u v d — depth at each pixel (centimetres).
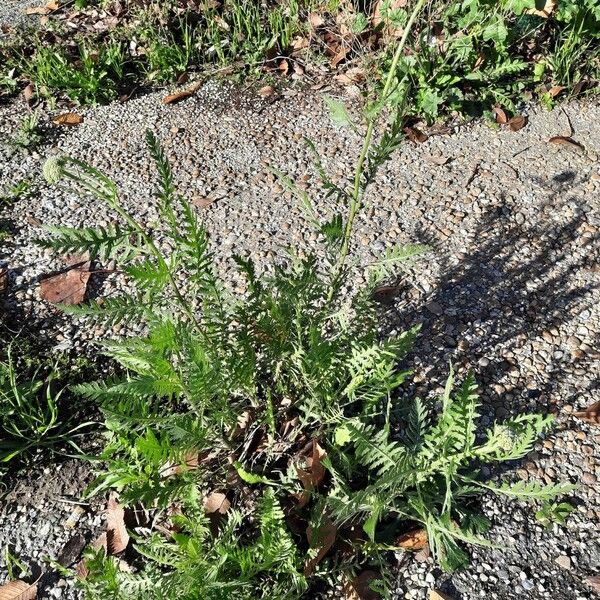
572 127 97
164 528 58
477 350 71
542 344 72
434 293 77
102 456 51
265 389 64
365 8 111
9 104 106
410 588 55
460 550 55
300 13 114
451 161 93
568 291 76
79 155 97
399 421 65
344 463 58
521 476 62
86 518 60
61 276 80
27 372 71
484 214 86
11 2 126
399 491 53
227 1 115
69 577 57
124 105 106
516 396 67
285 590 53
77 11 121
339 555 56
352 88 105
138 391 45
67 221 88
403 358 70
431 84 98
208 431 55
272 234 84
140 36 114
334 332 67
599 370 69
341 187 90
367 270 79
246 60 110
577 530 58
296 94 105
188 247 48
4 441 65
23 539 59
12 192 92
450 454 55
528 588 55
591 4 97
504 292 77
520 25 101
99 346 73
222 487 60
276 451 62
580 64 103
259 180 92
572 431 65
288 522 57
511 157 93
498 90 100
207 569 47
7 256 83
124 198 90
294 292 54
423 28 101
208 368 47
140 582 50
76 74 105
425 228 84
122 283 80
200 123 102
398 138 50
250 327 56
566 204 86
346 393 57
